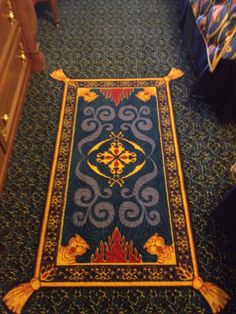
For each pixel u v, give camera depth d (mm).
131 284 1169
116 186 1433
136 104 1753
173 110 1717
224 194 1396
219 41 1461
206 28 1567
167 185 1432
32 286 1170
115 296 1144
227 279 1170
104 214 1349
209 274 1184
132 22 2258
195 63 1832
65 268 1211
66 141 1599
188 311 1107
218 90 1603
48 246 1265
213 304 1117
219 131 1622
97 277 1188
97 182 1448
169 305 1121
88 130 1644
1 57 1354
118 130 1641
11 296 1147
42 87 1847
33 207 1372
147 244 1263
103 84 1861
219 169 1481
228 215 1169
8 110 1456
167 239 1275
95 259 1229
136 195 1403
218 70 1522
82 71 1935
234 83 1493
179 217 1334
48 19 2291
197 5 1674
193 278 1176
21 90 1668
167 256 1231
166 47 2066
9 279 1187
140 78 1887
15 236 1291
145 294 1146
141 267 1207
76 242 1274
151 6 2381
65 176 1470
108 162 1516
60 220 1335
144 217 1337
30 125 1663
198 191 1409
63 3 2436
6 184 1441
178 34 2148
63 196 1406
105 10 2361
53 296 1148
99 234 1295
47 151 1561
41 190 1425
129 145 1579
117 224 1320
